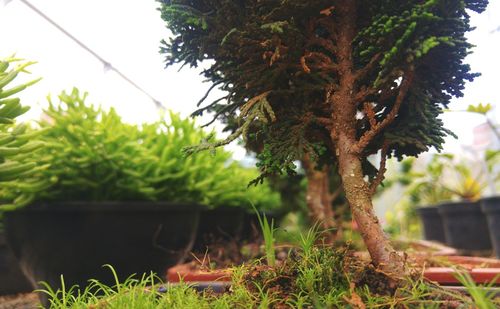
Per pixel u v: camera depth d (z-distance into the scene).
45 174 0.45
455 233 0.95
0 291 0.57
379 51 0.26
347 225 0.65
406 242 0.66
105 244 0.43
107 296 0.28
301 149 0.28
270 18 0.26
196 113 0.32
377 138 0.30
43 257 0.43
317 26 0.30
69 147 0.46
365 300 0.24
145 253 0.45
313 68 0.29
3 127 0.42
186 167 0.55
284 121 0.30
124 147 0.49
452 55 0.25
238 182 0.68
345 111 0.28
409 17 0.23
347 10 0.28
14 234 0.45
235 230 0.67
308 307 0.23
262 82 0.29
